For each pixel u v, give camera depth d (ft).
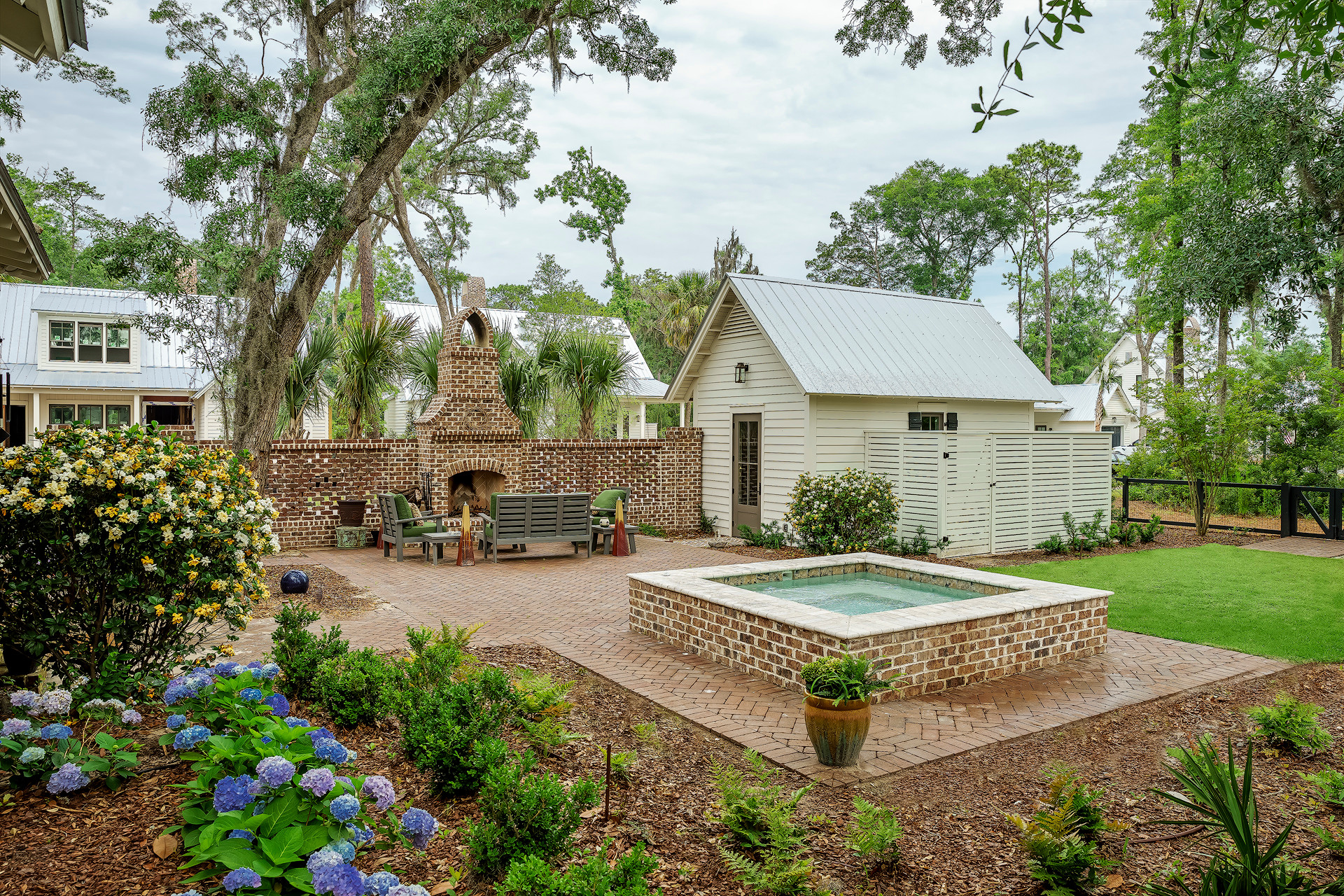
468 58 47.42
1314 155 38.83
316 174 46.24
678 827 12.21
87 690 13.33
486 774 11.58
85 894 8.42
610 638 24.94
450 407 48.08
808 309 50.72
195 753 10.19
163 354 79.15
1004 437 43.73
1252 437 59.62
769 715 17.88
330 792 8.76
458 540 41.52
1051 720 17.85
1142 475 65.72
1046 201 130.82
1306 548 46.37
